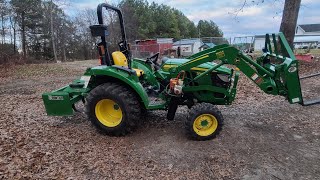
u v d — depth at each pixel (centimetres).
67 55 4750
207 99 502
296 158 412
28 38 4241
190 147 447
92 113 487
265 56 530
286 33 1202
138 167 388
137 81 475
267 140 472
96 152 427
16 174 359
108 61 496
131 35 5009
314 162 401
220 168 386
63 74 1455
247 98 725
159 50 2592
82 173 370
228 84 503
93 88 514
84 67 1895
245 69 468
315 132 504
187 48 2692
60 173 367
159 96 507
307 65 1242
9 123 551
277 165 393
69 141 466
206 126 467
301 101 476
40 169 374
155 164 397
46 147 438
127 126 475
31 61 2709
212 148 443
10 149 425
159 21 5538
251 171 379
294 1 1171
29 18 3969
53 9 3781
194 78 485
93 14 4731
